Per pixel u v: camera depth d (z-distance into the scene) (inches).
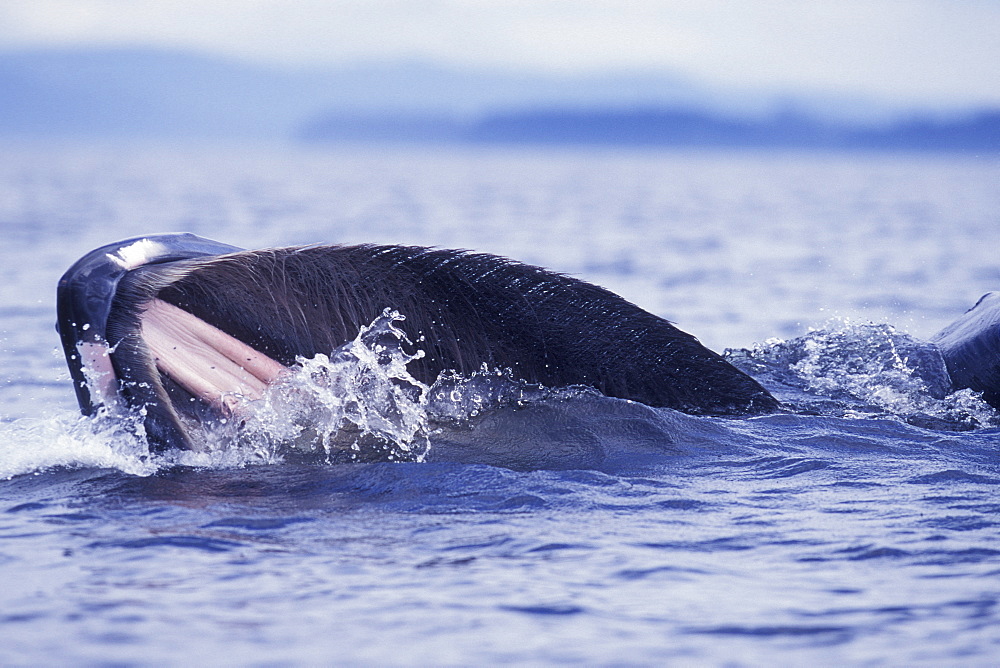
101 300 855.7
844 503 755.4
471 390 940.0
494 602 561.6
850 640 507.8
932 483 805.9
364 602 561.0
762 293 2513.5
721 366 991.6
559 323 957.2
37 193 6860.2
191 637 513.0
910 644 502.3
